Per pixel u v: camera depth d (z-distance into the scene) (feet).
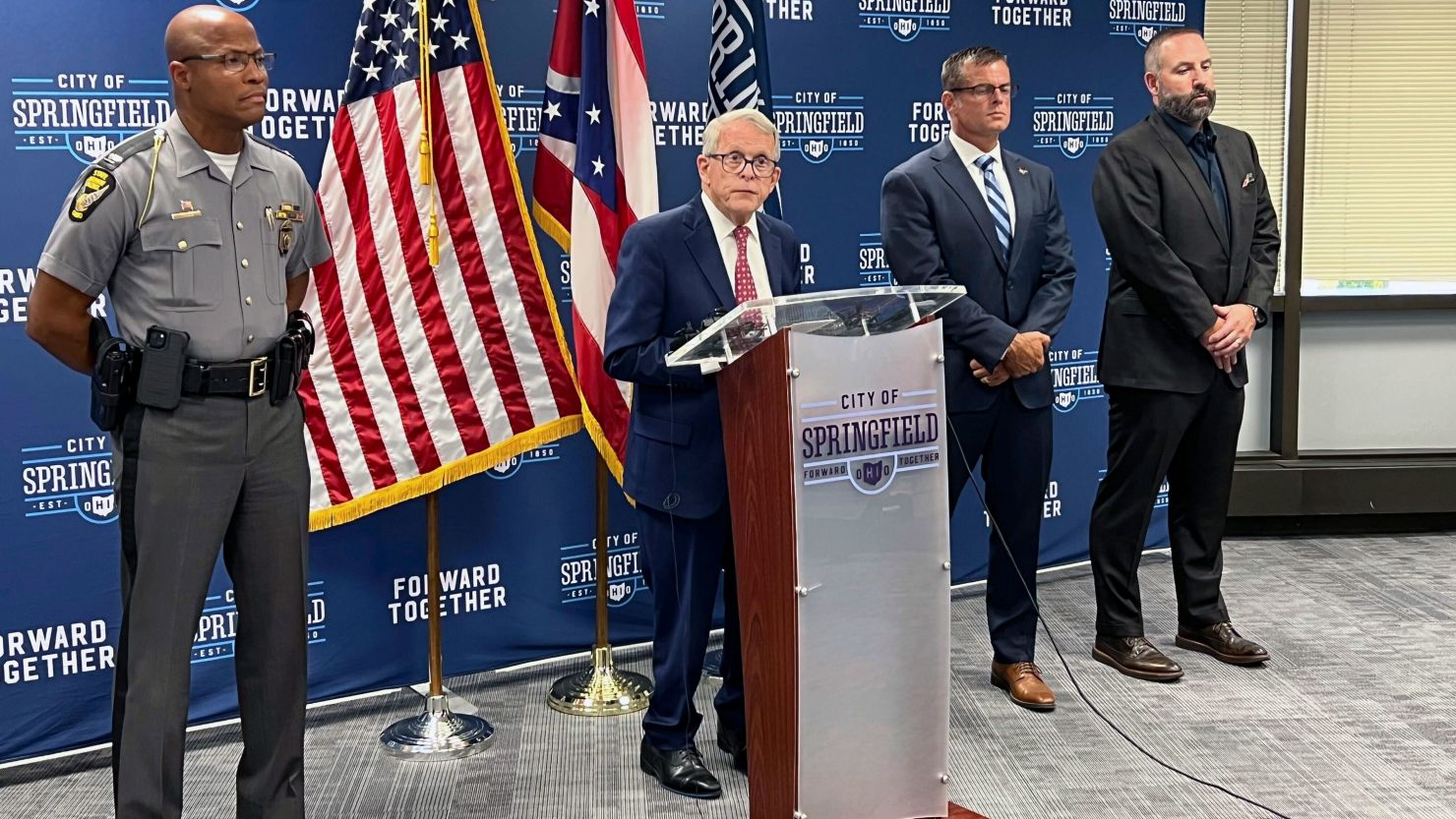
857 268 13.62
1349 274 16.90
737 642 9.66
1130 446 11.85
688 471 9.00
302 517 8.27
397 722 11.06
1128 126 14.88
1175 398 11.67
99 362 7.61
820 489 7.09
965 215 10.73
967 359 10.75
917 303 7.28
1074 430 15.12
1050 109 14.39
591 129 10.85
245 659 8.31
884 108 13.57
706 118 12.57
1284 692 11.38
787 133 13.12
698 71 12.50
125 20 10.07
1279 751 10.12
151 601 7.76
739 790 9.59
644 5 12.17
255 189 8.00
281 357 8.04
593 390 10.99
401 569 11.69
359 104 10.35
